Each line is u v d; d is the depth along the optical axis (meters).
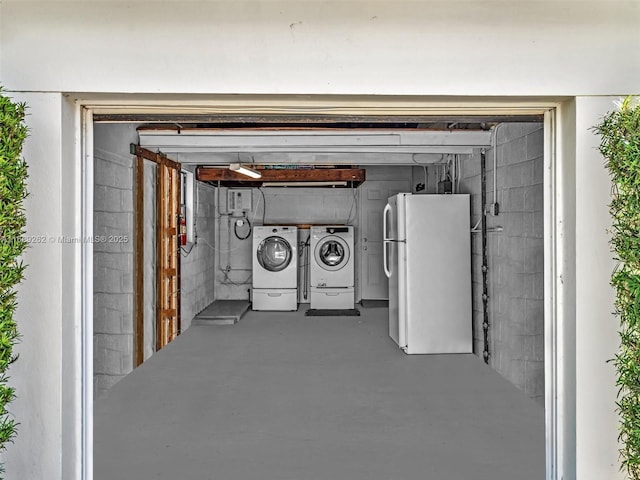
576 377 1.98
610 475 1.97
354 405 4.06
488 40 1.95
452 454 3.14
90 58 1.91
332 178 7.52
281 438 3.39
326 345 6.16
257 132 4.96
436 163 6.52
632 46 1.97
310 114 2.15
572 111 2.00
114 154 4.77
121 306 4.94
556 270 2.10
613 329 1.97
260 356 5.63
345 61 1.95
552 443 2.12
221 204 9.41
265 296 8.71
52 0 1.89
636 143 1.55
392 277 6.20
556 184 2.09
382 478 2.82
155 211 5.71
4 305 1.53
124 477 2.83
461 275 5.71
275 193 9.43
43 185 1.90
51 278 1.89
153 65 1.92
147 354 5.58
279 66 1.94
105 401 4.16
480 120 2.23
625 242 1.61
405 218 5.71
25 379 1.88
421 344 5.69
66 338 1.94
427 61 1.95
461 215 5.69
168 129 5.01
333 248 8.88
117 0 1.91
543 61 1.96
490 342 5.25
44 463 1.88
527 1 1.94
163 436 3.43
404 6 1.94
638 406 1.64
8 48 1.89
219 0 1.92
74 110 2.01
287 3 1.93
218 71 1.94
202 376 4.88
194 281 7.74
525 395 4.30
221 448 3.23
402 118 2.19
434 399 4.20
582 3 1.95
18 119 1.58
